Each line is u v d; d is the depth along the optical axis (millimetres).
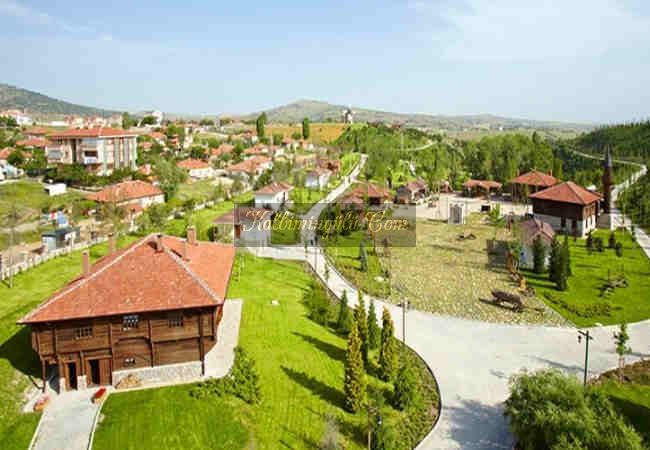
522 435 28984
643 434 30797
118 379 34219
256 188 113000
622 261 70000
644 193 107250
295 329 44969
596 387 32625
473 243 82750
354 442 30688
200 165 133875
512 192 127875
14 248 67188
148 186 94750
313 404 33969
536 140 189375
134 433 29312
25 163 114125
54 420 30453
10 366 35625
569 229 87250
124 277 35125
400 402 34625
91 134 113375
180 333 34719
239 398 32938
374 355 42906
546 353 42719
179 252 40688
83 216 83125
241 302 49062
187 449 28344
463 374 39125
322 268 66562
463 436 31562
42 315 32500
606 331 47250
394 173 158000
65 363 33562
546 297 56281
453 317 50844
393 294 57594
